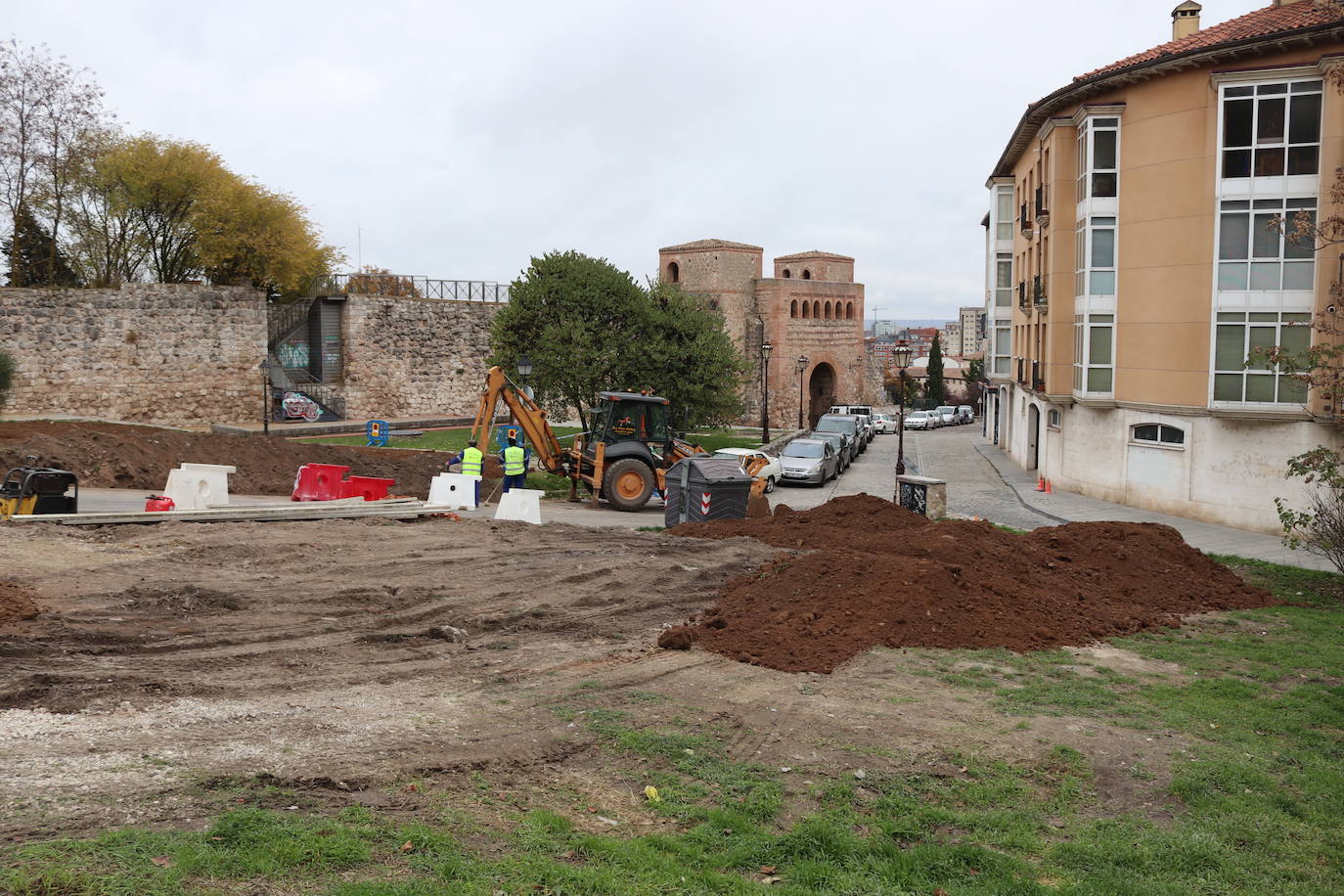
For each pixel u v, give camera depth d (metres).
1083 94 27.12
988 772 7.91
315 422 43.12
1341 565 16.56
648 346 35.19
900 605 11.91
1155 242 25.22
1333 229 19.06
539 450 25.66
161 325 36.69
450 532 17.03
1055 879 6.33
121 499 21.08
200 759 6.83
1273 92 22.81
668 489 20.64
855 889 5.96
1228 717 9.52
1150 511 25.92
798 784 7.48
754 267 69.44
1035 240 33.53
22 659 9.03
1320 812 7.52
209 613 11.29
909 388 89.00
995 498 29.34
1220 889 6.32
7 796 5.95
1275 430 22.98
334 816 6.09
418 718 8.14
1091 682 10.41
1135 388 26.09
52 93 36.69
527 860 5.81
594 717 8.43
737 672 10.04
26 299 33.41
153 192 41.22
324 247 51.56
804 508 26.70
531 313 35.34
